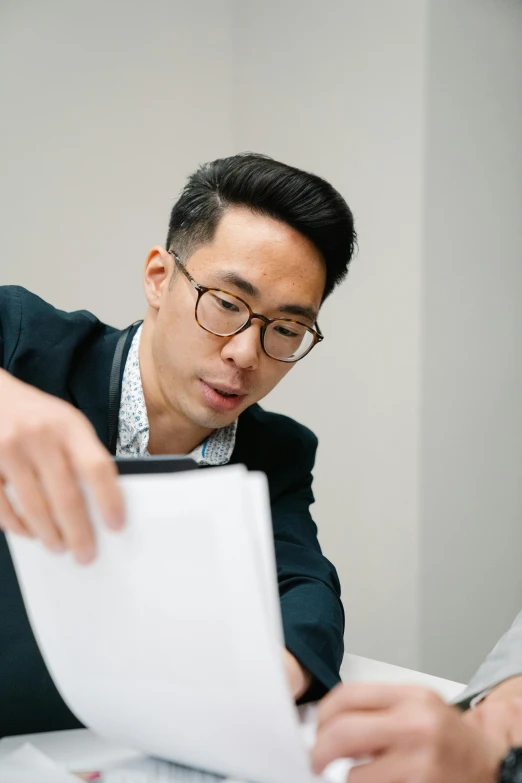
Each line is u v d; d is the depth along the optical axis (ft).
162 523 1.64
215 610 1.65
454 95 6.30
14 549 1.88
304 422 7.27
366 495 6.67
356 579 6.77
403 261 6.34
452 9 6.26
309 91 7.17
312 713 2.60
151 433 3.75
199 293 3.27
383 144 6.52
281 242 3.22
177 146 7.43
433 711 1.64
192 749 1.96
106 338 3.83
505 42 6.59
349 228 3.39
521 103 6.70
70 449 1.69
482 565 6.48
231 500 1.59
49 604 1.87
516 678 2.45
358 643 6.75
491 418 6.54
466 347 6.39
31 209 6.61
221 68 7.68
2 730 2.86
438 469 6.25
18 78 6.54
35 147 6.62
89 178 6.90
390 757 1.64
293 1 7.30
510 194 6.64
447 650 6.31
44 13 6.66
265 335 3.30
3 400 1.82
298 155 7.29
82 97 6.86
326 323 7.08
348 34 6.82
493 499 6.53
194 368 3.36
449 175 6.28
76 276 6.84
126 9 7.11
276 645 1.62
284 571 3.39
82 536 1.70
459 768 1.62
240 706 1.71
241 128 7.72
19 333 3.55
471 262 6.42
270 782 1.89
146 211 7.24
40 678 2.89
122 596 1.74
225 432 3.92
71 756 2.24
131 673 1.82
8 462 1.72
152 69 7.27
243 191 3.24
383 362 6.52
